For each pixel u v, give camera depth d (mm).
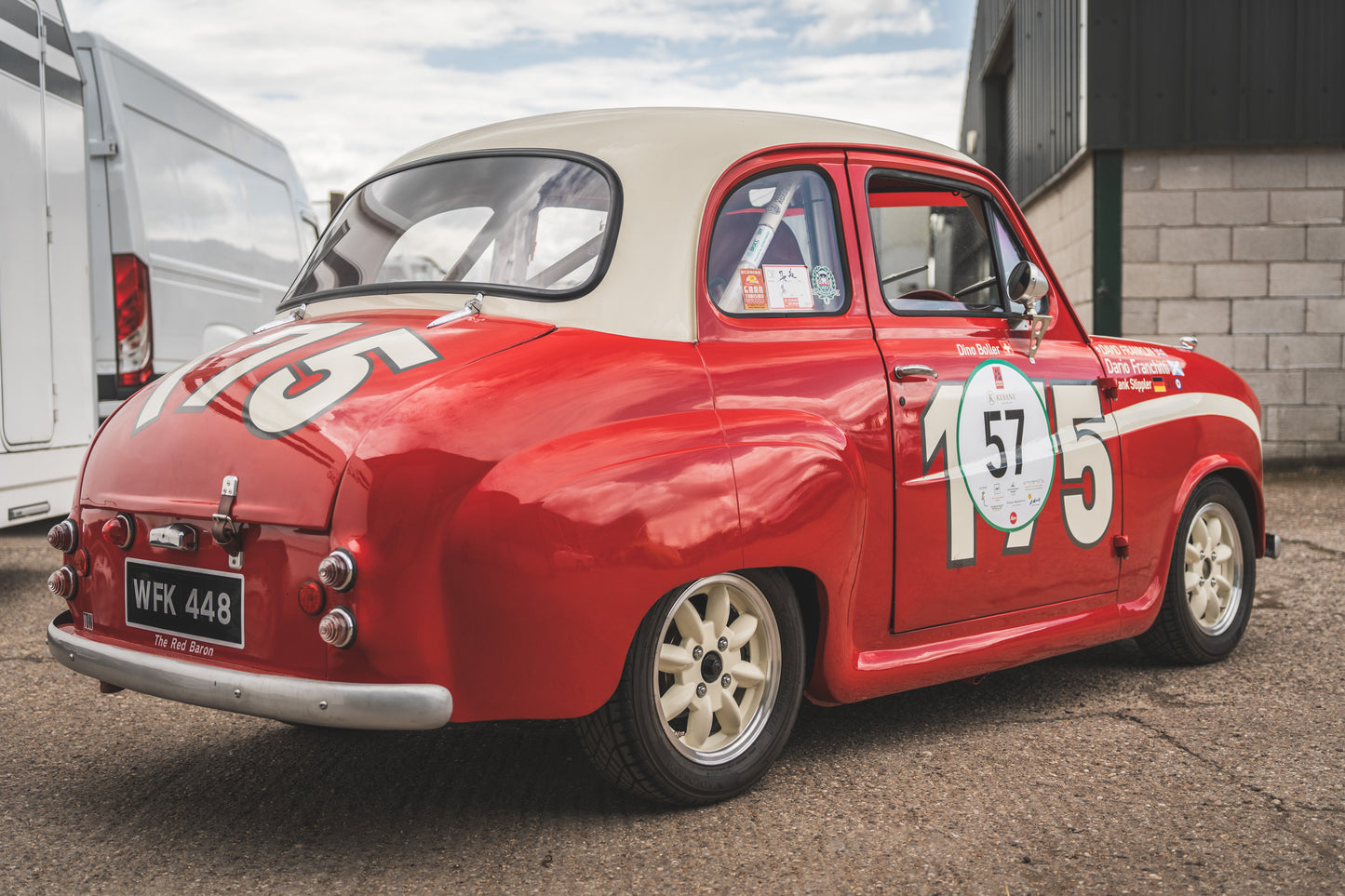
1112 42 10953
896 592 3322
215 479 2709
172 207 8375
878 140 3629
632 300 2971
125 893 2529
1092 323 11352
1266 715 3762
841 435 3117
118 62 7879
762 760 3039
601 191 3129
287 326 3217
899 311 3500
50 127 6109
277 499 2600
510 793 3111
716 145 3250
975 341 3639
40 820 2955
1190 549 4367
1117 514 3977
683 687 2896
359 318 3107
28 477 5824
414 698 2496
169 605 2822
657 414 2816
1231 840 2760
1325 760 3318
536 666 2586
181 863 2684
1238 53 10930
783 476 2930
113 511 2934
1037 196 13719
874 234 3531
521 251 3121
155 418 2934
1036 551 3695
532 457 2600
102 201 7809
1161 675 4285
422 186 3447
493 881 2570
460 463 2541
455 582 2525
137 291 7863
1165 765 3297
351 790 3152
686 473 2768
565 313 2963
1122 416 4023
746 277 3180
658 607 2768
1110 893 2496
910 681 3377
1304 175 11055
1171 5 10898
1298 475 10680
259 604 2648
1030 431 3691
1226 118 10953
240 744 3566
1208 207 11125
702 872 2605
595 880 2568
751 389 3023
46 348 6008
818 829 2844
